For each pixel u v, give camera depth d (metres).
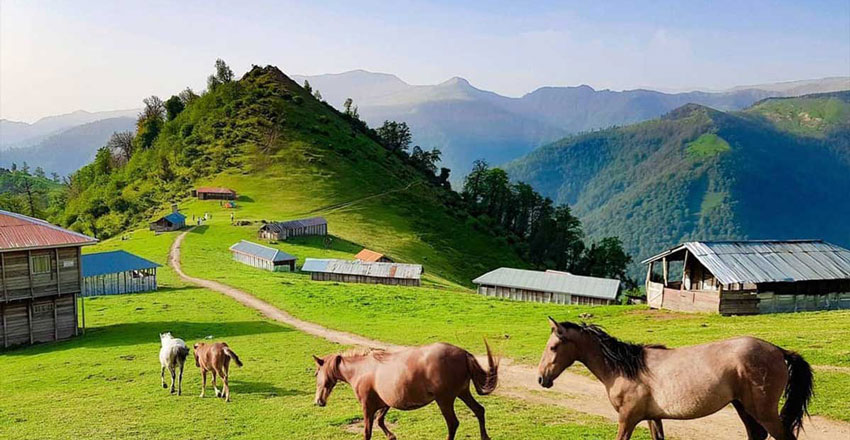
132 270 63.62
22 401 26.56
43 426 22.08
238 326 45.69
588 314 47.50
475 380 14.84
